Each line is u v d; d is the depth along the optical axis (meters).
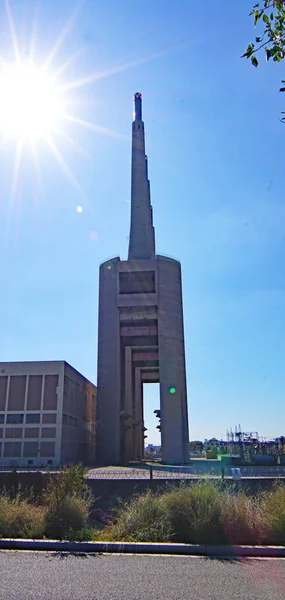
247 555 9.30
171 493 12.20
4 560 8.62
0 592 6.59
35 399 55.88
